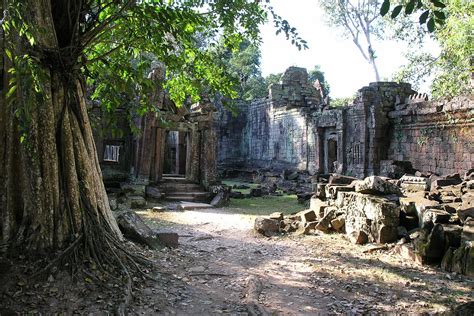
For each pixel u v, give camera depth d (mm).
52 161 5973
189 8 8391
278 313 5590
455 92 19141
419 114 19969
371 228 10141
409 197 10492
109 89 7723
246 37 9383
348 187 12383
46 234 5879
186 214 15680
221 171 36812
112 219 7441
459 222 8539
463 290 6617
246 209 17766
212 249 9664
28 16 5371
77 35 6285
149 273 6668
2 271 5410
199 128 20703
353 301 6121
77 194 6312
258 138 36156
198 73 9250
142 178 18922
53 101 6160
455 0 16391
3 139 6094
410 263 8344
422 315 5289
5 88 6047
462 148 17719
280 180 28688
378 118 22188
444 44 18812
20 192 6129
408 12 3875
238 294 6309
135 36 7398
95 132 20000
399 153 21641
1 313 4727
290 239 11016
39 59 5742
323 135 26625
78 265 5844
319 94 34812
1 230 6027
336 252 9391
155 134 19672
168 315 5297
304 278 7312
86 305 5246
